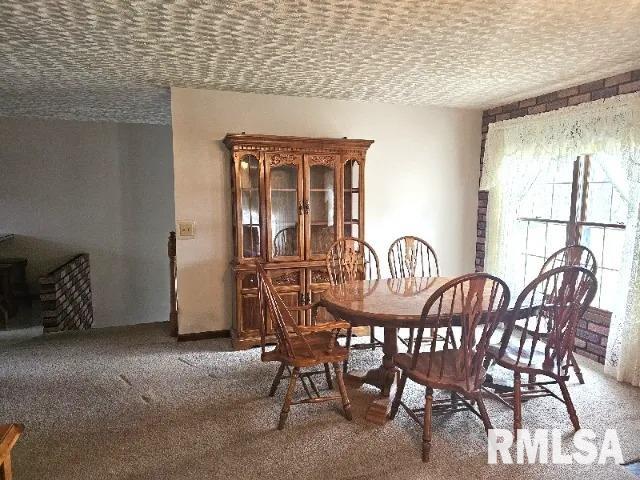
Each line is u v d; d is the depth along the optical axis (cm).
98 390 276
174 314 382
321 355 234
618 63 285
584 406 255
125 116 473
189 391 274
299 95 377
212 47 255
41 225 504
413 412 224
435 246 439
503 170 398
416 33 235
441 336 341
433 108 423
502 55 271
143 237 538
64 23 218
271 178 352
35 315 479
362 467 198
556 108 359
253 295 349
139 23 219
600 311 325
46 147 495
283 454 208
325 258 361
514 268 399
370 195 412
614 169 300
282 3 197
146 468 198
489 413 247
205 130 358
